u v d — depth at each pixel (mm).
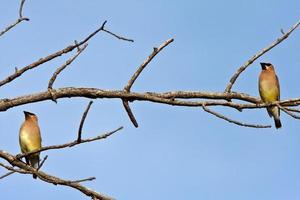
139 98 17297
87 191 15391
